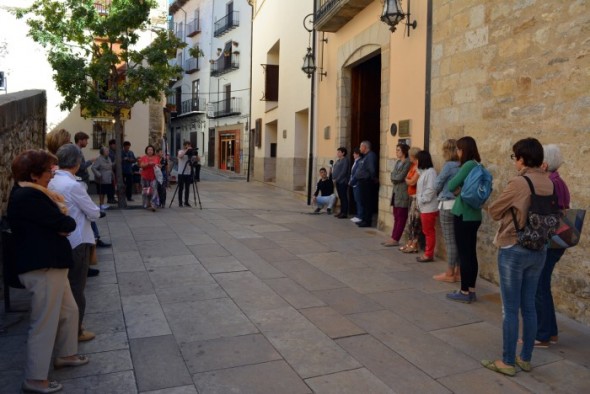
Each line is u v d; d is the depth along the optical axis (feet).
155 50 36.09
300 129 48.11
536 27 16.05
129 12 34.19
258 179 65.26
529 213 10.53
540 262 10.86
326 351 11.91
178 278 17.83
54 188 11.35
